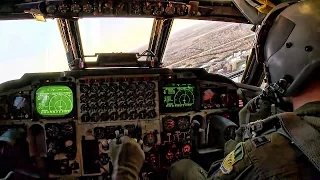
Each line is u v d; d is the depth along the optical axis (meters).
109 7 1.15
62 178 1.14
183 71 1.23
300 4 0.44
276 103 0.45
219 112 1.29
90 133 1.17
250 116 0.66
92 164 1.18
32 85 1.13
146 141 1.21
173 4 1.22
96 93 1.17
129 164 0.51
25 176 1.16
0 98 1.11
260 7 0.51
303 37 0.41
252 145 0.40
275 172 0.37
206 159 1.27
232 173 0.39
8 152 1.10
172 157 1.25
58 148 1.15
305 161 0.36
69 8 1.13
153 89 1.21
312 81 0.40
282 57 0.42
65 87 1.15
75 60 1.18
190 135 1.25
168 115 1.23
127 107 1.19
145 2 1.18
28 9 1.14
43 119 1.14
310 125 0.38
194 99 1.25
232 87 1.29
